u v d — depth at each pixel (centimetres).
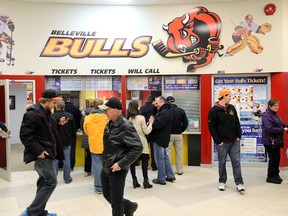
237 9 584
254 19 579
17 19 575
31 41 583
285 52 576
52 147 321
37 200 312
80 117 569
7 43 570
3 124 491
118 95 625
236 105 606
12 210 369
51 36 591
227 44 589
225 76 606
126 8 605
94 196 420
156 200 400
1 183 492
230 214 352
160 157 475
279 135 474
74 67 600
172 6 600
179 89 620
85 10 600
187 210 365
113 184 277
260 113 599
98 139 420
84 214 352
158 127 460
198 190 445
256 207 374
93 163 432
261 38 579
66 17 595
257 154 604
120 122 278
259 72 582
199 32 596
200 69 600
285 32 574
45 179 317
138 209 368
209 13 592
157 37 604
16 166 620
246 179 507
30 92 591
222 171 447
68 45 597
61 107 475
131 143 271
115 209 277
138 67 608
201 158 611
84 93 617
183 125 540
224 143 438
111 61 607
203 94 602
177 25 599
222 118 433
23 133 305
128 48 606
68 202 395
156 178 511
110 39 605
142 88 623
